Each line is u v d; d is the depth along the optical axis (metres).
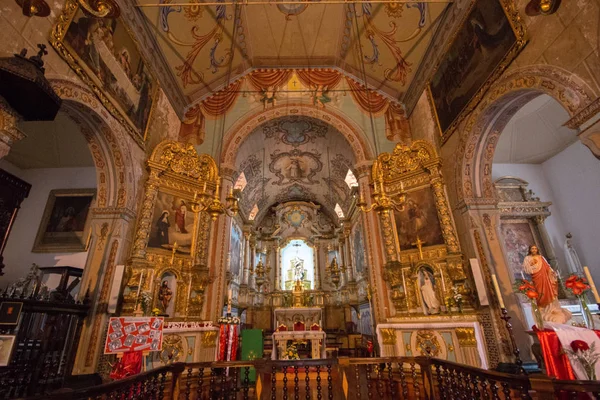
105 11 4.14
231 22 9.49
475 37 6.82
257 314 15.26
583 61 4.35
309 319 10.43
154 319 5.28
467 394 3.53
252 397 5.73
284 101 10.94
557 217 10.02
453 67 7.76
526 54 5.40
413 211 8.60
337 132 10.78
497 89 6.12
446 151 8.27
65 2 4.82
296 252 17.09
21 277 8.27
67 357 5.41
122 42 6.62
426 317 7.19
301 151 13.34
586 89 4.27
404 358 4.38
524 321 6.32
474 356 6.18
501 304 4.97
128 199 6.86
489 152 7.30
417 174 8.80
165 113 9.06
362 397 4.09
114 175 6.78
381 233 8.95
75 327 5.70
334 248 16.56
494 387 3.12
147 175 7.82
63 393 2.41
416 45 9.15
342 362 4.24
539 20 5.09
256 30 10.19
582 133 4.30
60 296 5.91
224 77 10.88
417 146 8.96
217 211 5.23
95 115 5.83
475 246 7.07
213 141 10.16
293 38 10.55
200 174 8.93
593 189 9.16
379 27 9.38
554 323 4.51
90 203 9.09
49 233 8.76
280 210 17.47
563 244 9.66
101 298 6.05
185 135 10.12
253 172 13.73
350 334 13.03
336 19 9.95
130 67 6.97
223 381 4.25
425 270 8.00
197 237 8.34
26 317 6.04
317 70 11.48
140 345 5.02
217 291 8.27
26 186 6.16
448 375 3.94
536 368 5.76
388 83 10.72
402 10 8.59
